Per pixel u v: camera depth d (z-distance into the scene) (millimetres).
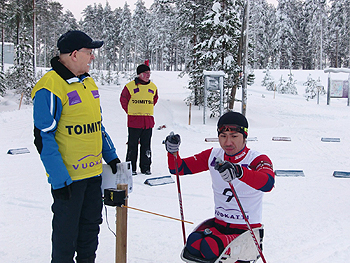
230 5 16328
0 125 12328
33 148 8758
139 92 6102
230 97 16344
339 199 4938
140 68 6059
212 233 2160
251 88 34562
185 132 12156
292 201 4840
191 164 2465
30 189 5203
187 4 18500
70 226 2369
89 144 2428
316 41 55812
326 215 4277
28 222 3926
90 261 2572
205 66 17766
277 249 3301
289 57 58250
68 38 2357
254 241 2025
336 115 17109
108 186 2715
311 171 6621
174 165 2391
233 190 2053
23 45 26109
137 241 3461
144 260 3055
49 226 3824
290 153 8383
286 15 57781
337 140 10117
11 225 3818
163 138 10875
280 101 23469
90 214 2531
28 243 3369
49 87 2236
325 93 30250
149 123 6223
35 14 30969
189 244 2154
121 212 2359
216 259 2023
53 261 2414
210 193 5172
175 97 23156
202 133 11898
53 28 61719
